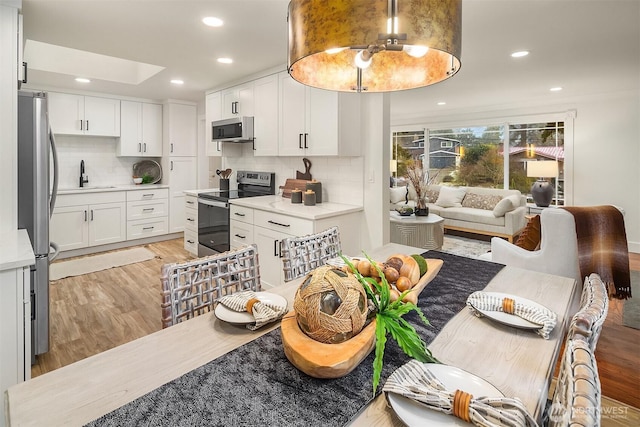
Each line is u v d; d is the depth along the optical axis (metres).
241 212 3.58
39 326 2.22
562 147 5.55
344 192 3.40
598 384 0.63
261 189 4.34
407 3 0.92
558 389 0.74
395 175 7.59
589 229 2.32
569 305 1.31
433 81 1.37
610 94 4.99
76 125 4.74
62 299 3.21
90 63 4.09
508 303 1.18
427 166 7.21
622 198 5.02
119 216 5.00
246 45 2.95
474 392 0.77
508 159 6.16
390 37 0.92
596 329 0.83
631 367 2.16
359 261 1.33
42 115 2.19
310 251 1.76
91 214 4.72
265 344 1.02
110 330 2.64
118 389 0.80
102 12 2.34
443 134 6.96
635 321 2.78
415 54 1.26
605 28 2.67
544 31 2.72
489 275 1.63
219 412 0.73
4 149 2.08
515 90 4.93
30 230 2.18
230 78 4.05
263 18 2.43
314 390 0.81
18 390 0.79
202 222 4.26
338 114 3.00
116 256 4.63
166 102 5.46
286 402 0.77
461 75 4.07
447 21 0.99
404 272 1.27
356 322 0.91
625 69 3.82
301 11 1.05
